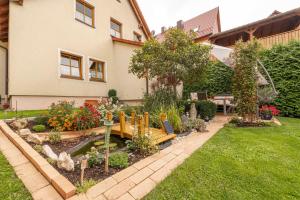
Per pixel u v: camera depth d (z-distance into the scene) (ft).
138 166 8.60
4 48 29.37
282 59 25.12
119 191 6.49
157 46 20.27
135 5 41.63
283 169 8.32
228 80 29.25
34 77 22.72
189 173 7.89
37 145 10.44
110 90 32.30
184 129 15.69
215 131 15.94
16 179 7.01
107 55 33.30
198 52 19.63
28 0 22.34
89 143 12.53
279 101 25.39
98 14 31.94
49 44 24.32
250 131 15.79
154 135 12.82
